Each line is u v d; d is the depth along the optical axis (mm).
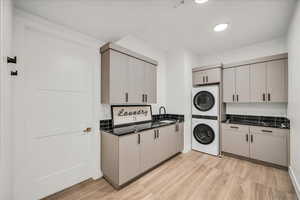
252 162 2674
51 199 1692
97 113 2211
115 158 1897
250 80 2803
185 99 3275
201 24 2217
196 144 3336
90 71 2186
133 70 2400
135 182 2051
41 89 1696
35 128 1646
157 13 1762
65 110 1909
